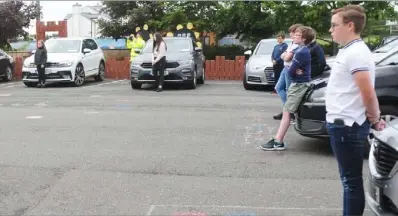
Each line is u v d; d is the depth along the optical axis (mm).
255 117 10109
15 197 5105
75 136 8133
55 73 17000
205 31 28328
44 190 5328
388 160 3787
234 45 29484
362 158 3748
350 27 3631
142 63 15453
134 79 15586
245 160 6582
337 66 3709
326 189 5367
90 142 7668
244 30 28109
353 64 3574
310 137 7484
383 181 3801
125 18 29984
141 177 5805
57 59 17125
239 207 4820
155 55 15039
